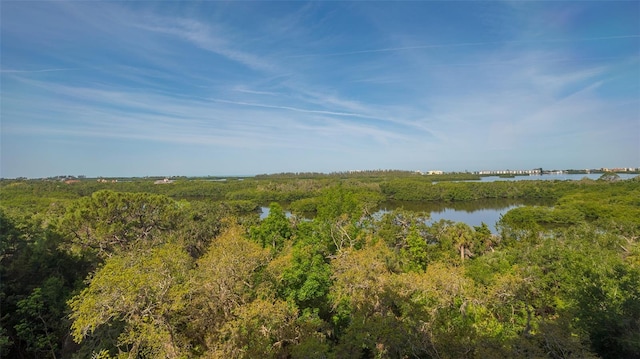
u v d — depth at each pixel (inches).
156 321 579.2
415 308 702.5
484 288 919.0
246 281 801.6
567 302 876.0
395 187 4790.8
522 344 569.0
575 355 552.4
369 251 1110.4
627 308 694.5
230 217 1847.9
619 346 678.5
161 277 618.8
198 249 1561.3
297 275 904.3
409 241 1470.2
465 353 579.8
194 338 673.6
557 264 1021.8
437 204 4313.5
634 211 2447.1
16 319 771.4
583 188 4010.8
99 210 1275.8
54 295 779.4
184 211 1857.8
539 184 4753.9
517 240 1742.1
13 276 856.3
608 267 860.6
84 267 1114.7
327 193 2468.0
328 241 1437.0
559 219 2618.1
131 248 1164.5
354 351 634.2
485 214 3506.4
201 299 659.4
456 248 1653.5
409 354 648.4
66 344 783.1
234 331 600.1
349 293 844.0
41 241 999.0
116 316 601.3
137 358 620.7
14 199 2508.6
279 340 677.9
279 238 1489.9
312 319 799.7
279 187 5482.3
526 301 872.3
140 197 1414.9
